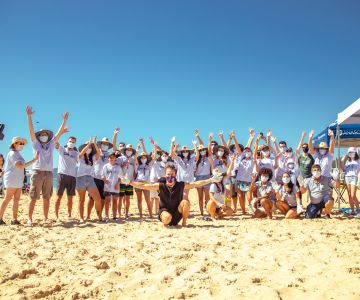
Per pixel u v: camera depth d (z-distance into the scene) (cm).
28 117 746
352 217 884
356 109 930
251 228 693
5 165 747
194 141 985
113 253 483
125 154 947
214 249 500
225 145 1060
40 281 371
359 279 358
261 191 909
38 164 752
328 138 1135
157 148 1016
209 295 324
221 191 866
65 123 805
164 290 341
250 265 414
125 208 941
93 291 343
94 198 816
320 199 867
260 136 1002
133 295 334
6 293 336
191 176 972
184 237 598
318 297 312
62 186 841
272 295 316
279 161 1059
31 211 743
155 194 1030
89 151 820
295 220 816
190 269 402
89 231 669
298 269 398
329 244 528
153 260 442
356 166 920
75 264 434
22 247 523
